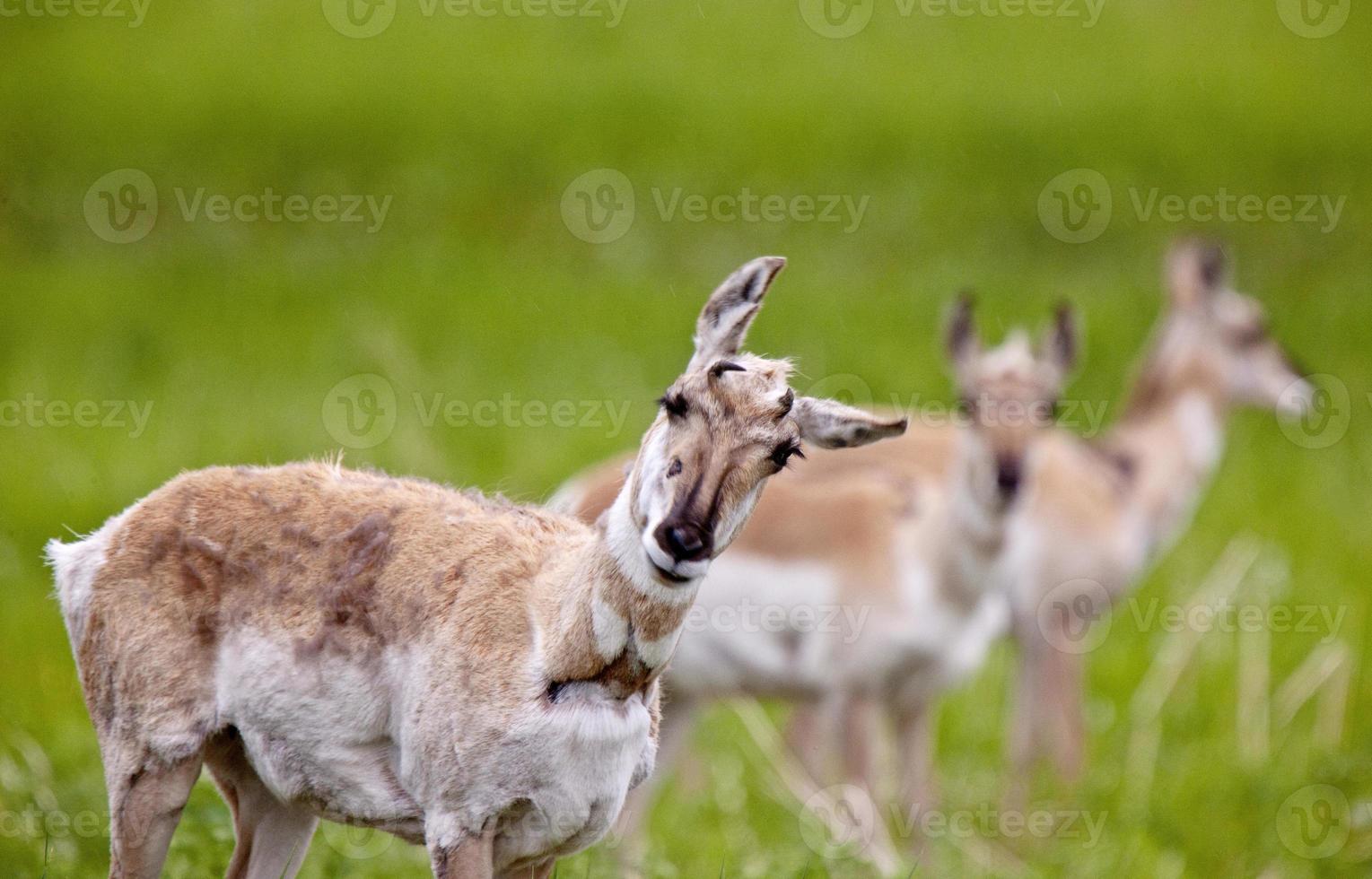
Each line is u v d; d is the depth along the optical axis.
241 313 51.16
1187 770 29.77
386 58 73.25
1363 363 51.72
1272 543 39.62
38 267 55.62
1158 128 67.62
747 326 15.60
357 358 46.88
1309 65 76.88
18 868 20.25
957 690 35.31
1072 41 78.81
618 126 65.69
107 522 16.95
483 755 14.98
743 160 63.16
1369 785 29.58
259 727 15.88
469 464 39.06
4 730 25.67
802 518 28.67
